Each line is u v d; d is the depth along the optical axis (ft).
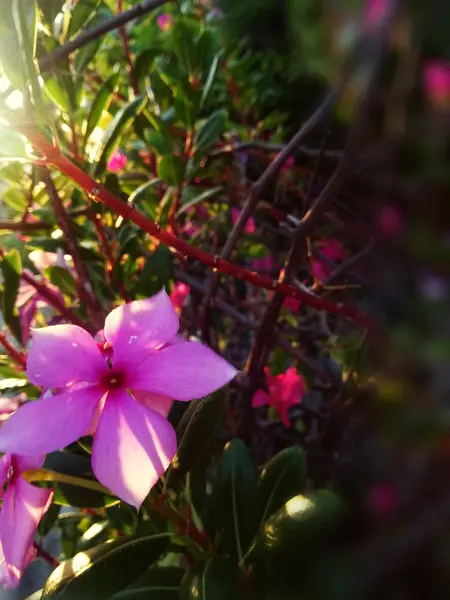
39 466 0.29
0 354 0.46
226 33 0.70
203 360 0.28
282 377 0.55
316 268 0.66
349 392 0.48
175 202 0.48
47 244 0.48
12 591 0.66
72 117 0.41
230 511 0.38
